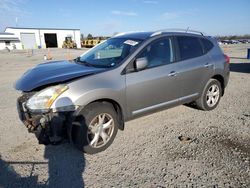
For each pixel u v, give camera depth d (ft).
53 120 10.07
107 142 11.79
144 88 12.58
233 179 9.45
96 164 10.54
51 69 12.19
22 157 11.02
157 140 12.79
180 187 9.01
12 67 46.09
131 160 10.84
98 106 11.12
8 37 175.63
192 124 14.98
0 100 20.22
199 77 15.67
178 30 15.24
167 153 11.44
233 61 56.65
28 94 10.57
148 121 15.43
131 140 12.79
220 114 16.83
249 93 23.35
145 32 14.65
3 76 33.94
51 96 9.97
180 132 13.79
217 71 16.84
